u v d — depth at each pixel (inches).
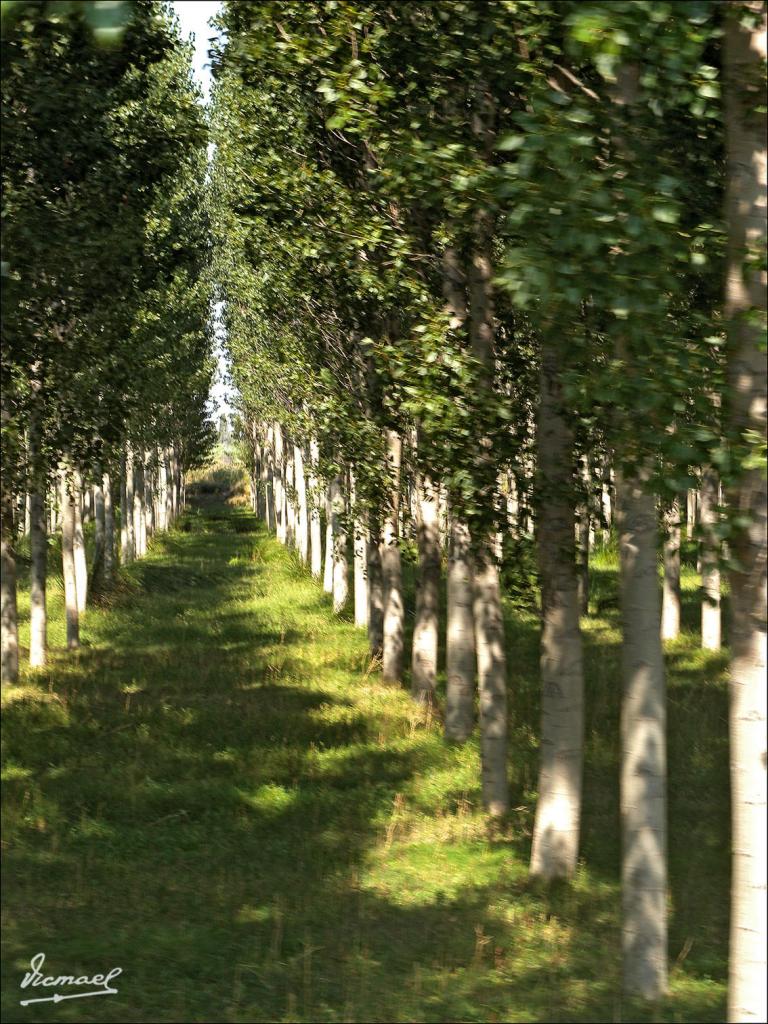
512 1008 450.9
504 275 361.7
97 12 140.6
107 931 540.1
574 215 347.6
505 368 766.5
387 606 1262.3
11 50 697.0
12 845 671.8
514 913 587.8
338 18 626.5
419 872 659.4
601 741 971.3
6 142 758.5
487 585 796.0
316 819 757.9
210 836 717.3
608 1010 449.1
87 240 808.3
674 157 485.7
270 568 2810.0
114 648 1524.4
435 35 607.5
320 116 1005.2
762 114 360.2
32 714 1013.2
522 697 1155.9
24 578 2287.2
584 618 1738.4
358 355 1284.4
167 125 944.3
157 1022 431.8
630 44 318.0
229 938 537.0
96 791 790.5
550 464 649.6
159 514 3863.2
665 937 477.7
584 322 447.8
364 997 461.4
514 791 842.2
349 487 1573.6
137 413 1739.7
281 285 1246.3
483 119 662.5
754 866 358.6
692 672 1298.0
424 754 937.5
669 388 384.8
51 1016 435.2
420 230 835.4
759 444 357.1
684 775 873.5
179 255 941.8
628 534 483.5
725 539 357.4
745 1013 358.6
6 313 784.3
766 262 354.6
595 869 671.8
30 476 1023.6
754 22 350.9
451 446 666.8
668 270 380.2
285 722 1037.2
